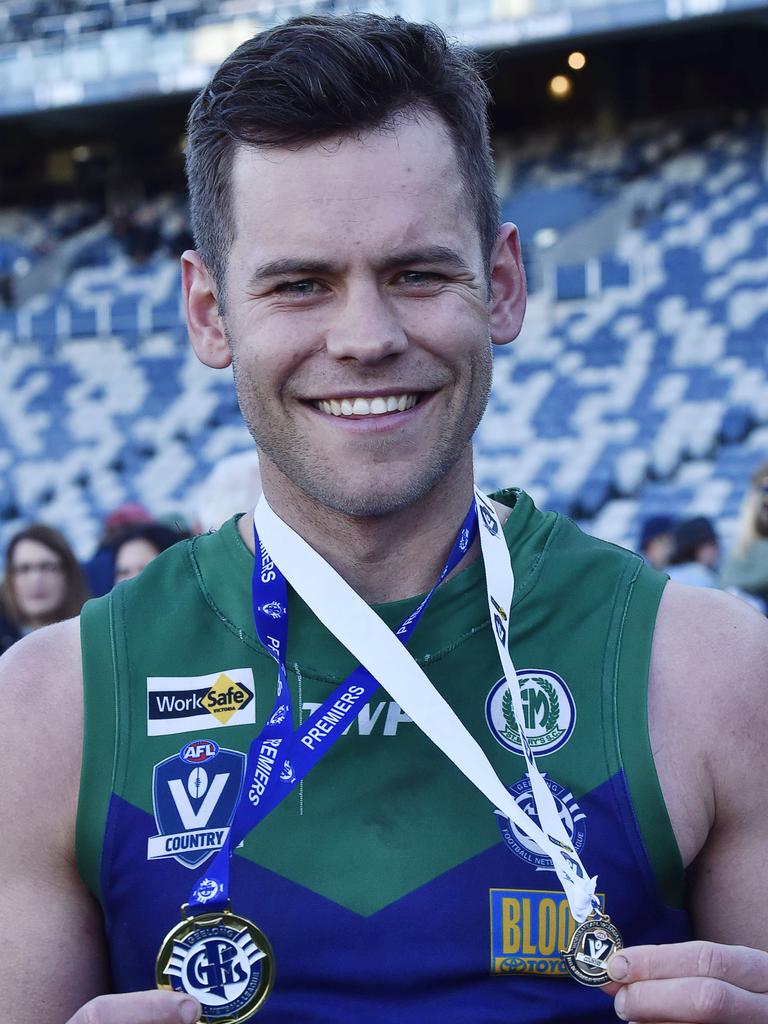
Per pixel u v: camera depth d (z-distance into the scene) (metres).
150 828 1.00
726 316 11.91
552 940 0.98
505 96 14.21
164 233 14.65
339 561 1.09
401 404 1.01
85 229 14.95
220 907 0.97
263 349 1.01
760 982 0.91
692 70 13.66
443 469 1.03
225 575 1.12
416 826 1.01
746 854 1.03
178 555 1.15
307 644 1.08
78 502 12.24
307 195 0.98
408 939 0.98
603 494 10.80
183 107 13.80
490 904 0.98
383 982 0.97
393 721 1.05
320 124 0.98
